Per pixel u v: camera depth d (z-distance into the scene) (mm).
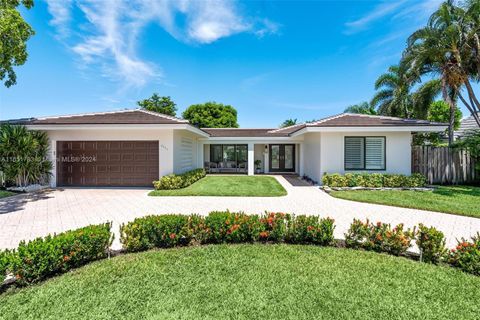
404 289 3227
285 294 3094
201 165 19844
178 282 3383
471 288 3266
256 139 19406
